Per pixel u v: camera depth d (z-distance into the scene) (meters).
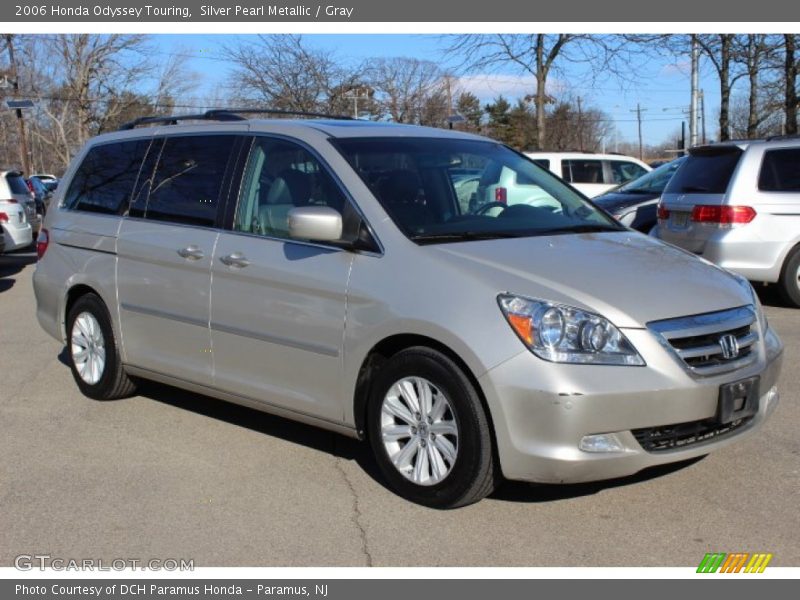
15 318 10.04
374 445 4.42
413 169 4.88
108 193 6.10
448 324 3.99
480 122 57.28
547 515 4.18
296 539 4.02
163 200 5.63
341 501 4.41
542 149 19.53
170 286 5.39
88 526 4.20
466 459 4.01
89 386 6.24
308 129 5.03
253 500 4.46
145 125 6.32
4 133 57.81
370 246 4.44
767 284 9.89
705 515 4.16
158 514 4.31
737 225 8.98
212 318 5.12
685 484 4.51
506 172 5.33
